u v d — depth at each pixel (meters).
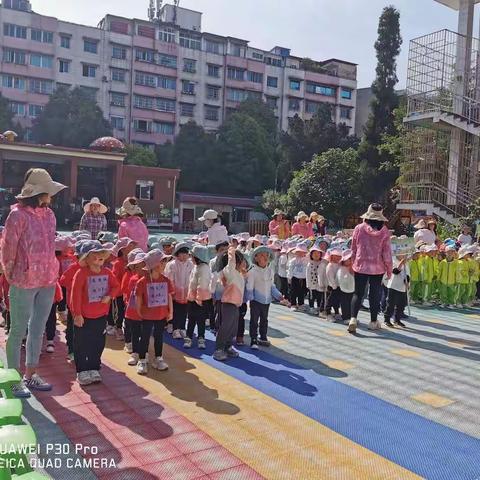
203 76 54.16
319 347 6.57
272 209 37.25
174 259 6.84
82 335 4.89
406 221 24.00
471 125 17.97
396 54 33.66
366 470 3.41
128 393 4.69
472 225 16.28
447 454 3.68
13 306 4.52
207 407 4.40
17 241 4.43
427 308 10.40
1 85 45.91
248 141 45.75
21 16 46.00
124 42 50.34
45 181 4.56
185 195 41.47
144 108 51.28
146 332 5.33
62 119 42.06
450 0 20.27
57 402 4.43
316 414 4.32
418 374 5.52
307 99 58.78
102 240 8.02
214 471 3.33
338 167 32.19
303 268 9.13
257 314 6.42
